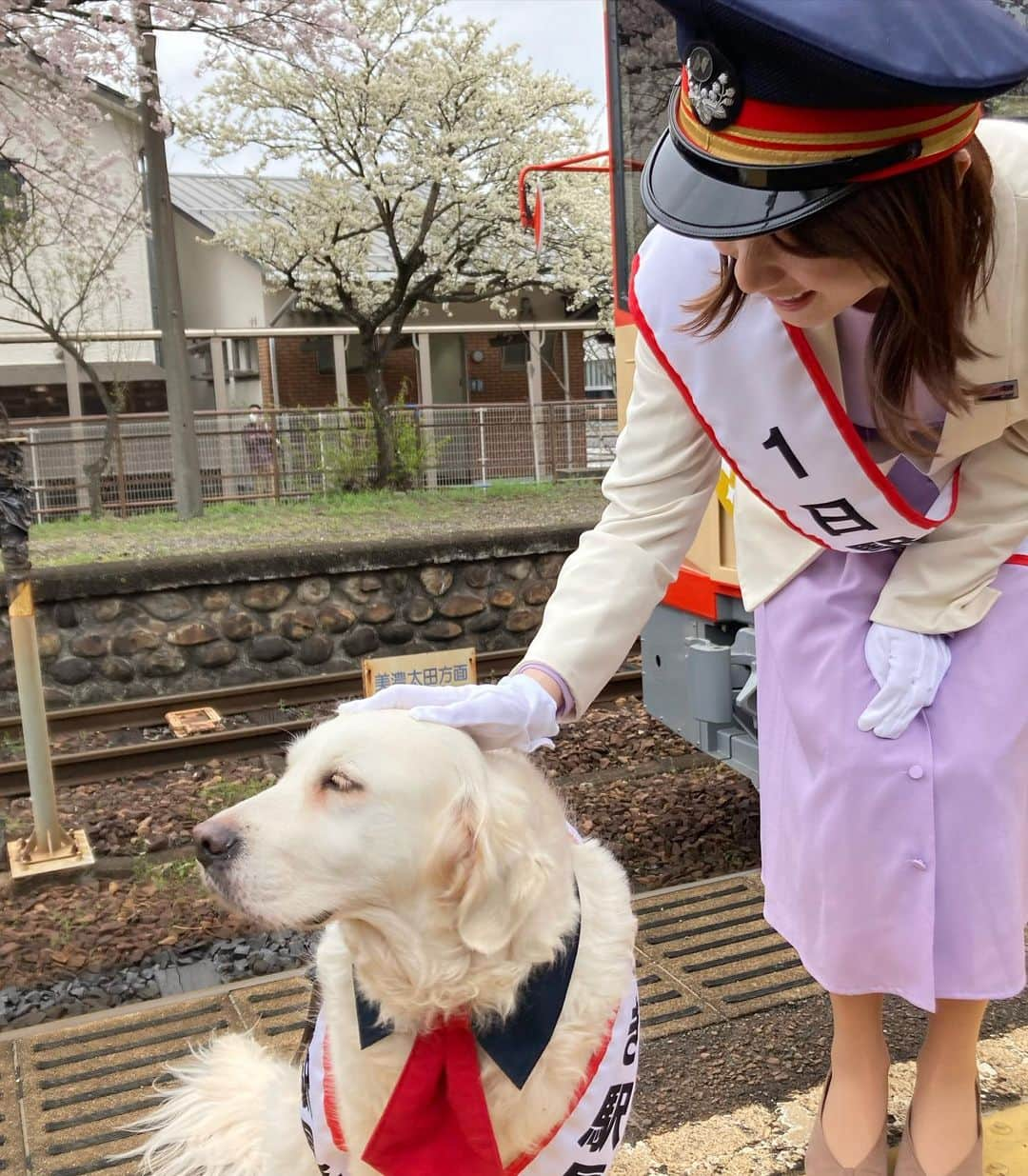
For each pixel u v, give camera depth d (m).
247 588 6.50
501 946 1.44
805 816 1.84
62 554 8.28
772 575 1.92
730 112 1.24
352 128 15.04
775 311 1.51
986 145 1.46
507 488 14.13
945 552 1.73
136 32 9.37
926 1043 1.94
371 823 1.45
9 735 5.63
